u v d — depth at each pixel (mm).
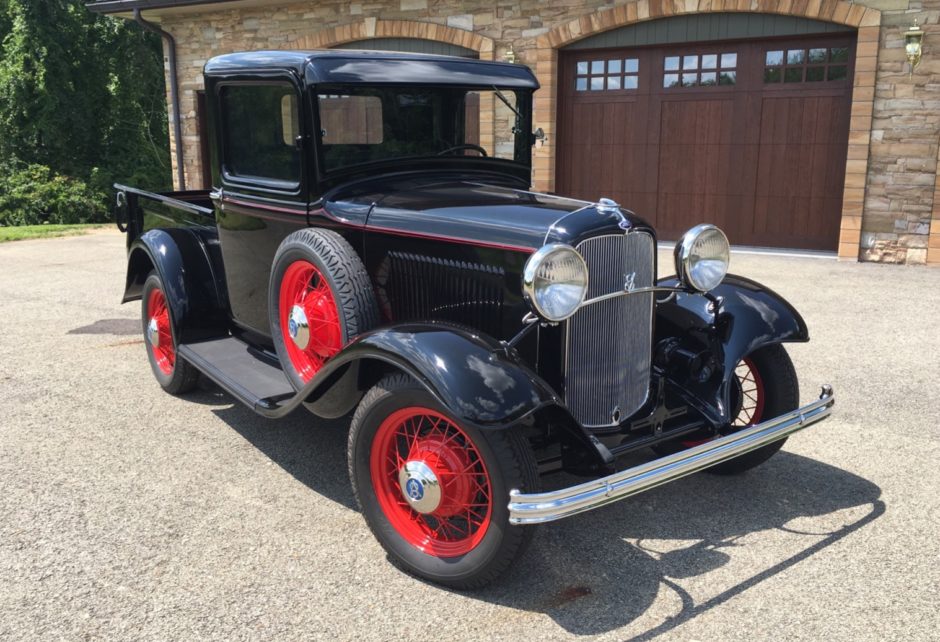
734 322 3682
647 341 3490
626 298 3342
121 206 5824
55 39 18172
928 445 4277
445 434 3008
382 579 3045
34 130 17781
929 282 8523
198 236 4953
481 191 3881
